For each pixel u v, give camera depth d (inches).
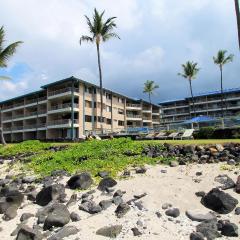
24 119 2448.3
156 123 3088.1
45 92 2262.6
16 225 270.5
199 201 275.1
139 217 252.1
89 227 243.6
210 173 341.7
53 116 2162.9
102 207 277.0
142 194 294.4
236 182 297.6
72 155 515.8
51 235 235.9
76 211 279.0
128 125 2645.2
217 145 450.9
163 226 234.4
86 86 2039.9
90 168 421.4
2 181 445.1
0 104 2780.5
